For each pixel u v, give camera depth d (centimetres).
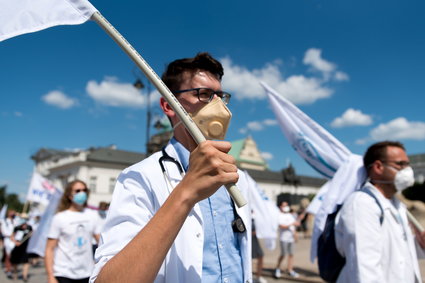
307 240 1847
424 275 812
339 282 235
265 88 461
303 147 440
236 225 152
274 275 900
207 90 148
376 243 219
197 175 98
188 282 127
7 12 103
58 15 107
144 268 94
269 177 6431
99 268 108
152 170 139
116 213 123
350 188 303
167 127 1438
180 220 97
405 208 269
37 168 6169
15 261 917
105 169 4747
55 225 372
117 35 110
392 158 250
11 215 1127
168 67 158
